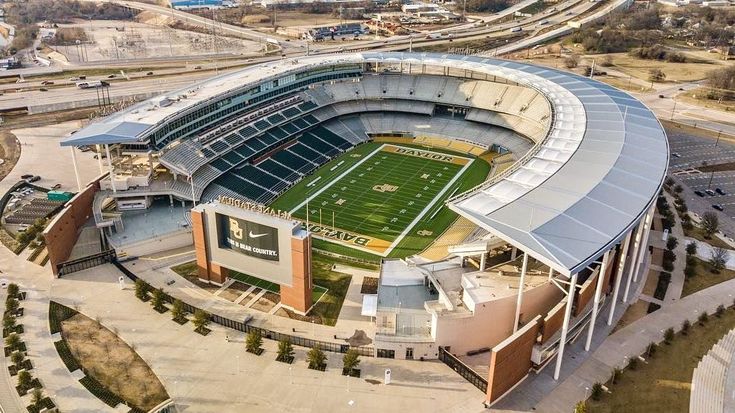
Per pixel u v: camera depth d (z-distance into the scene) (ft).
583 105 374.22
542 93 407.23
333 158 448.65
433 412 206.69
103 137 316.81
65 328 247.91
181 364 228.22
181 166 346.74
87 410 204.85
